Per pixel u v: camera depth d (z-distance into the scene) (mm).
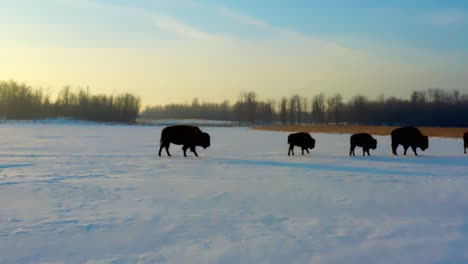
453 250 4387
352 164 14047
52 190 8117
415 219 5789
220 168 12570
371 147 18250
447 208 6543
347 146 25938
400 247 4496
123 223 5500
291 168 12656
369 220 5738
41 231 5059
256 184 9117
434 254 4262
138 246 4496
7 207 6457
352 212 6254
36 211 6180
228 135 45625
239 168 12586
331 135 44531
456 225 5434
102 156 16906
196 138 17281
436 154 19422
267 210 6383
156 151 20750
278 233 5051
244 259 4102
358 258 4141
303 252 4324
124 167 12648
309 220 5730
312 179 10031
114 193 7840
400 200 7230
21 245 4492
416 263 4008
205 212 6211
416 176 10703
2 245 4480
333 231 5156
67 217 5816
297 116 121312
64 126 71250
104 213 6082
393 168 12742
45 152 18859
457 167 13062
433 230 5191
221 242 4668
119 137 35938
